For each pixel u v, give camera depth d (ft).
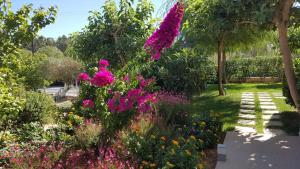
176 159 15.05
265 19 17.98
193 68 38.93
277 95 43.68
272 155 19.15
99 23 36.50
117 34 36.19
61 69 85.56
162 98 25.29
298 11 19.40
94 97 18.63
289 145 21.03
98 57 36.19
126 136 17.08
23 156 15.87
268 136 23.30
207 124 21.88
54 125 28.14
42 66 75.51
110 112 17.87
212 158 18.78
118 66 35.47
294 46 37.93
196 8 31.32
